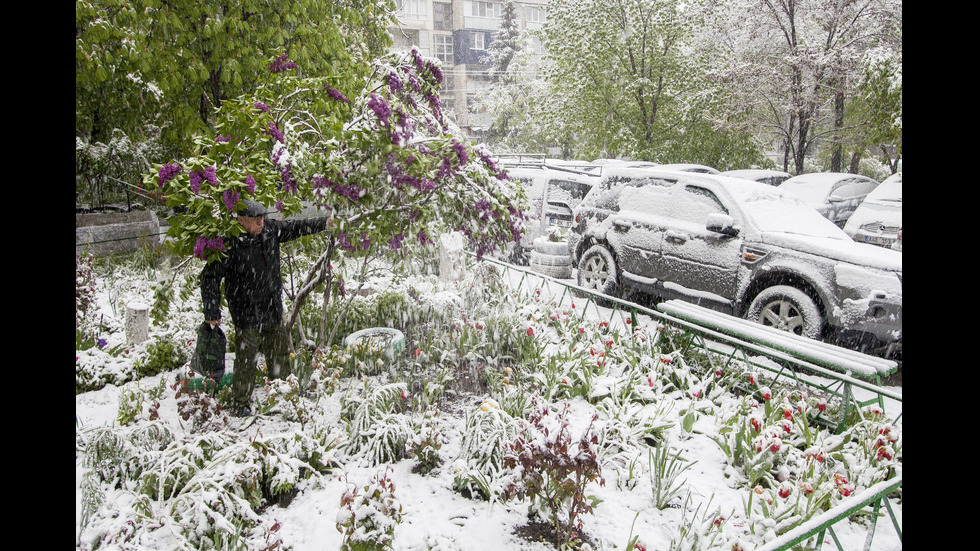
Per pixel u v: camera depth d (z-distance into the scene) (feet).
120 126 43.09
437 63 16.98
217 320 15.05
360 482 12.37
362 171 14.53
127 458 12.19
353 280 23.12
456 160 15.14
